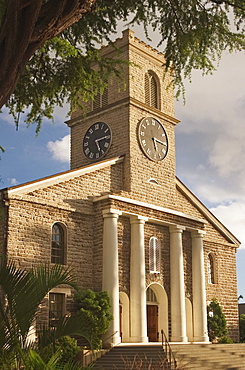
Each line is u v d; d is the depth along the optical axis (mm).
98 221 27844
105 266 26719
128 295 27984
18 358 8930
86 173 28500
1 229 23984
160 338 29984
